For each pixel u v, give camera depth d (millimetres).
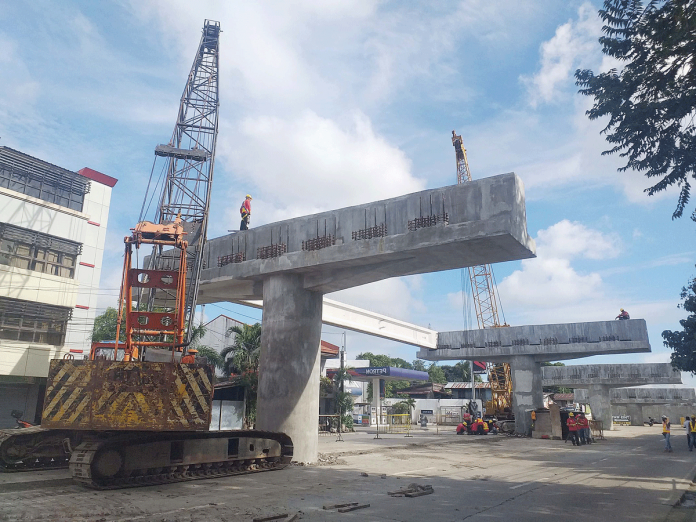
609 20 12406
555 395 95500
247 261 21422
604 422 66750
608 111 13398
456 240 16688
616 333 40531
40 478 13898
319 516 9602
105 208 33188
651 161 13633
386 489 13086
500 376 57719
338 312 37438
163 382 13367
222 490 12531
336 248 19094
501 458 22562
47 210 28719
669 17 11672
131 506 10312
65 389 12953
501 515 9906
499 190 16453
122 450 12844
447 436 40250
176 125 26750
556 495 12430
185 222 24266
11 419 26281
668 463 20766
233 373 36969
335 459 20547
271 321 20234
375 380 67812
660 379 60906
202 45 28219
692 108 12430
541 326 43344
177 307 16594
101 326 39781
